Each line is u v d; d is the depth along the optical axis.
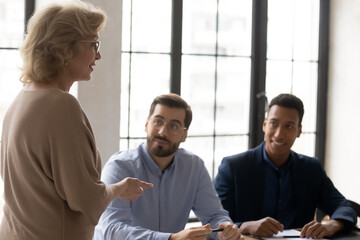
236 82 4.17
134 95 3.71
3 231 1.59
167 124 2.26
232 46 4.11
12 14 3.22
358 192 4.37
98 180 1.56
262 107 4.24
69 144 1.47
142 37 3.70
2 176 1.61
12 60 3.26
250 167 2.76
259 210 2.73
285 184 2.76
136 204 2.33
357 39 4.35
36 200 1.51
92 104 3.16
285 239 2.36
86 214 1.50
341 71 4.48
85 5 1.60
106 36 3.17
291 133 2.68
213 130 4.11
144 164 2.36
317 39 4.56
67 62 1.54
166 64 3.81
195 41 3.93
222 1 4.03
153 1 3.71
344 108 4.47
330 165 4.61
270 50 4.32
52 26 1.51
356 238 2.46
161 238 2.03
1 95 3.26
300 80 4.50
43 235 1.52
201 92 4.00
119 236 2.10
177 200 2.41
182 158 2.45
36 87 1.54
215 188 2.77
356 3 4.34
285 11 4.36
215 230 2.10
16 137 1.50
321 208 2.88
